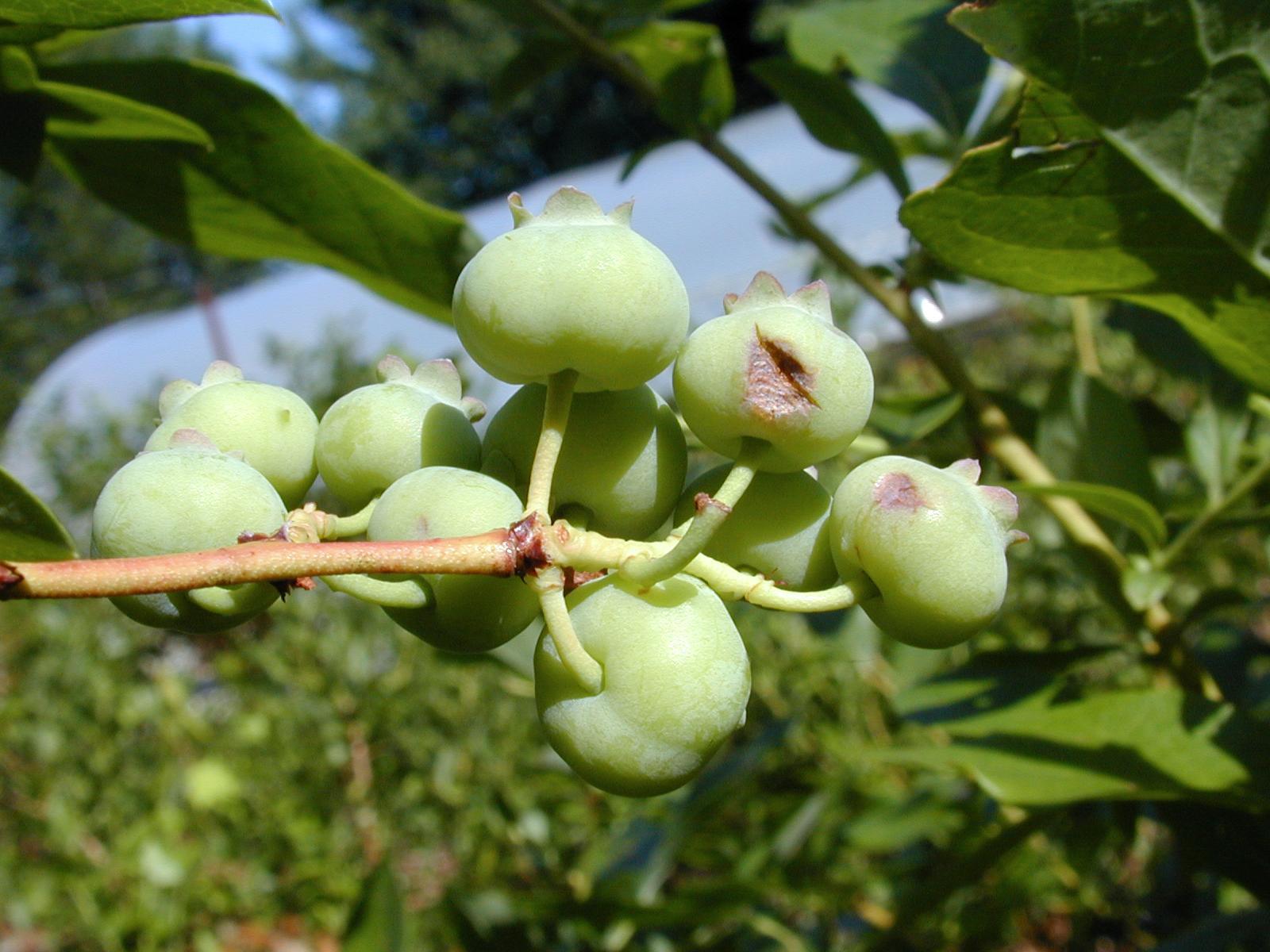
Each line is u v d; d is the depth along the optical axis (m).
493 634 0.07
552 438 0.07
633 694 0.06
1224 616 0.20
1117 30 0.08
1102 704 0.11
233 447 0.08
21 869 0.32
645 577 0.06
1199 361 0.14
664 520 0.08
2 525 0.08
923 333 0.14
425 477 0.07
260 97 0.13
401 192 0.13
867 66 0.16
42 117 0.11
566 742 0.06
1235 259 0.09
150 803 0.34
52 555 0.08
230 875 0.32
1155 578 0.12
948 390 0.14
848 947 0.20
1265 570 0.24
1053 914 0.27
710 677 0.06
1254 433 0.16
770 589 0.07
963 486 0.07
